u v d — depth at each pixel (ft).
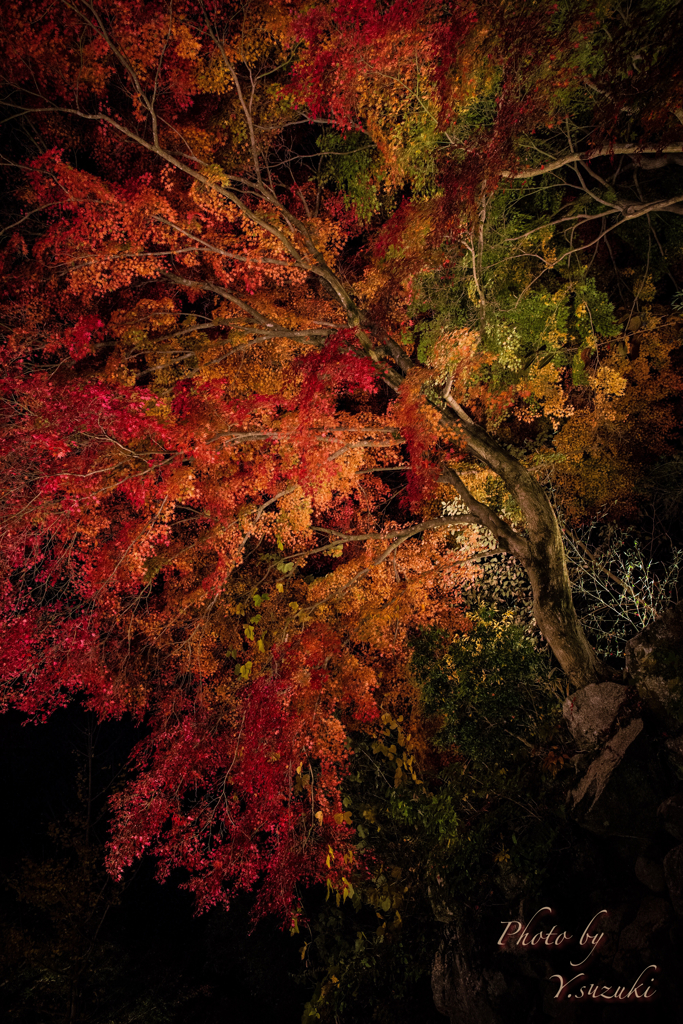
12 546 29.35
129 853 30.66
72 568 30.94
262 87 37.32
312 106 31.73
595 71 27.96
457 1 25.68
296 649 32.37
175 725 34.86
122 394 30.86
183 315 43.57
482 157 28.84
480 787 31.07
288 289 42.11
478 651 32.65
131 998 50.98
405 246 30.66
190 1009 52.26
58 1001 49.70
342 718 39.42
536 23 24.73
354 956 36.73
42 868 52.26
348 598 35.01
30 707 30.22
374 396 46.52
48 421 28.96
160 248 39.22
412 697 35.70
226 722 37.01
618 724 28.45
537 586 32.71
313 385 30.09
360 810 40.86
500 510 40.06
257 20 33.32
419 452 30.50
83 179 31.83
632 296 48.83
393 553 37.52
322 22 28.37
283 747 30.14
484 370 38.83
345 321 39.14
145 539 30.32
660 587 38.06
